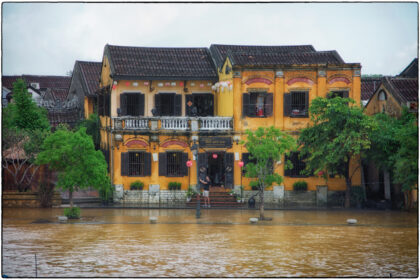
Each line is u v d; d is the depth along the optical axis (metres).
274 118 42.84
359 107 40.38
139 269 22.78
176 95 45.53
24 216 36.06
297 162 42.97
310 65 42.41
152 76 44.00
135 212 38.78
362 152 39.75
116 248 26.58
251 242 28.16
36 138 41.22
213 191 42.88
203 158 42.91
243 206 41.97
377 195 44.22
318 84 42.62
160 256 25.02
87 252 25.70
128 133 42.22
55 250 26.11
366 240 28.88
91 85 52.50
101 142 47.62
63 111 54.16
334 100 39.06
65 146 34.19
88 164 34.84
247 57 43.53
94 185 35.25
